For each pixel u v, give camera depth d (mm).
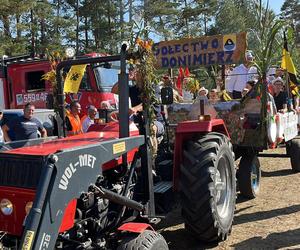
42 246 2881
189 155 4520
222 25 33906
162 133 5621
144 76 4152
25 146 3980
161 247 3561
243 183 6348
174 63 7434
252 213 5770
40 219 2875
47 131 9180
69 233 3422
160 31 31531
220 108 6332
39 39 35844
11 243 3432
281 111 7461
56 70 4668
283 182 7375
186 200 4414
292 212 5715
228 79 9242
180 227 5363
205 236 4531
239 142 6273
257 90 6262
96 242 3629
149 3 35531
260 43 6609
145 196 4254
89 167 3336
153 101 4230
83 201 3398
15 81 13383
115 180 4105
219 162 4723
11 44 29234
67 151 3107
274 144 6605
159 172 5199
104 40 35750
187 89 8234
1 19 30422
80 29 37688
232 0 34781
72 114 7453
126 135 4000
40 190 2902
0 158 3418
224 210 4824
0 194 3410
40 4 33812
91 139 4086
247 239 4855
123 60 4031
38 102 13062
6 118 8406
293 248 4566
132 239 3482
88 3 36375
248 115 6312
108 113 5422
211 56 7133
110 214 3898
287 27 7457
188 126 4738
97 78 11703
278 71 9664
